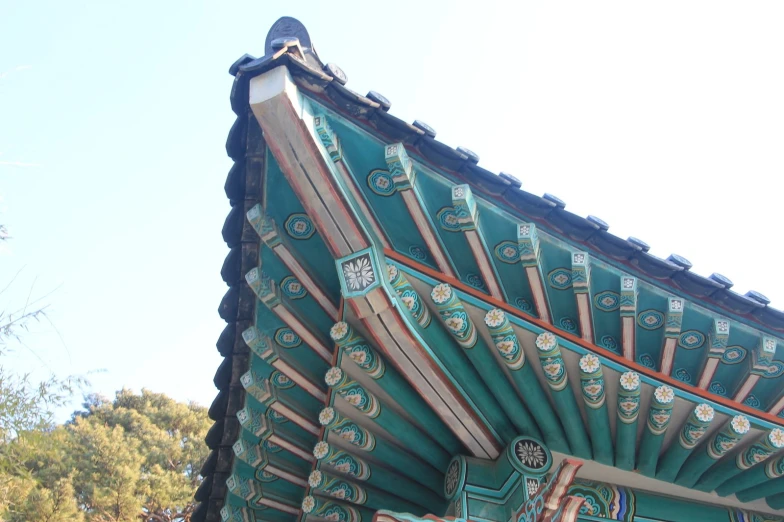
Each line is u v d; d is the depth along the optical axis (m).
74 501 18.69
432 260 6.61
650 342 6.77
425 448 7.43
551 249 6.46
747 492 7.56
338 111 6.05
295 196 6.55
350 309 6.83
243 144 6.48
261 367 7.77
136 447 28.06
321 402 7.82
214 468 9.23
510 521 6.68
